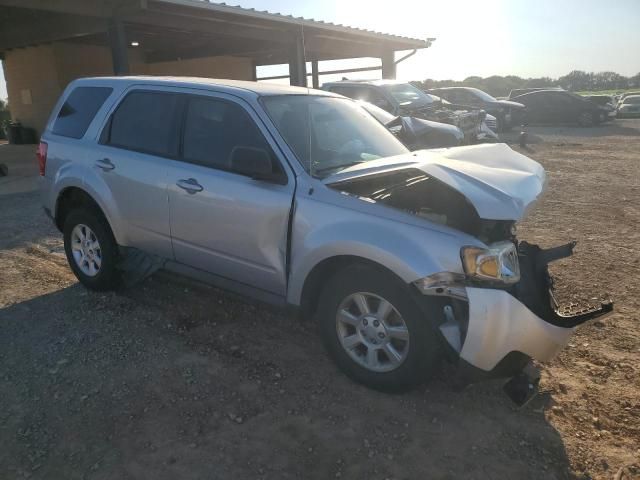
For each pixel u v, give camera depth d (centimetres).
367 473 281
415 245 311
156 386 355
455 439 306
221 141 404
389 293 323
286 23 1527
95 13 1223
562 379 366
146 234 450
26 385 357
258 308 469
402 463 288
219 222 395
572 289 507
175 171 418
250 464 287
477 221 336
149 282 525
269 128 381
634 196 886
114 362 383
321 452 296
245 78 2639
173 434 309
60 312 464
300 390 351
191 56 2173
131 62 2223
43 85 1994
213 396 344
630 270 552
